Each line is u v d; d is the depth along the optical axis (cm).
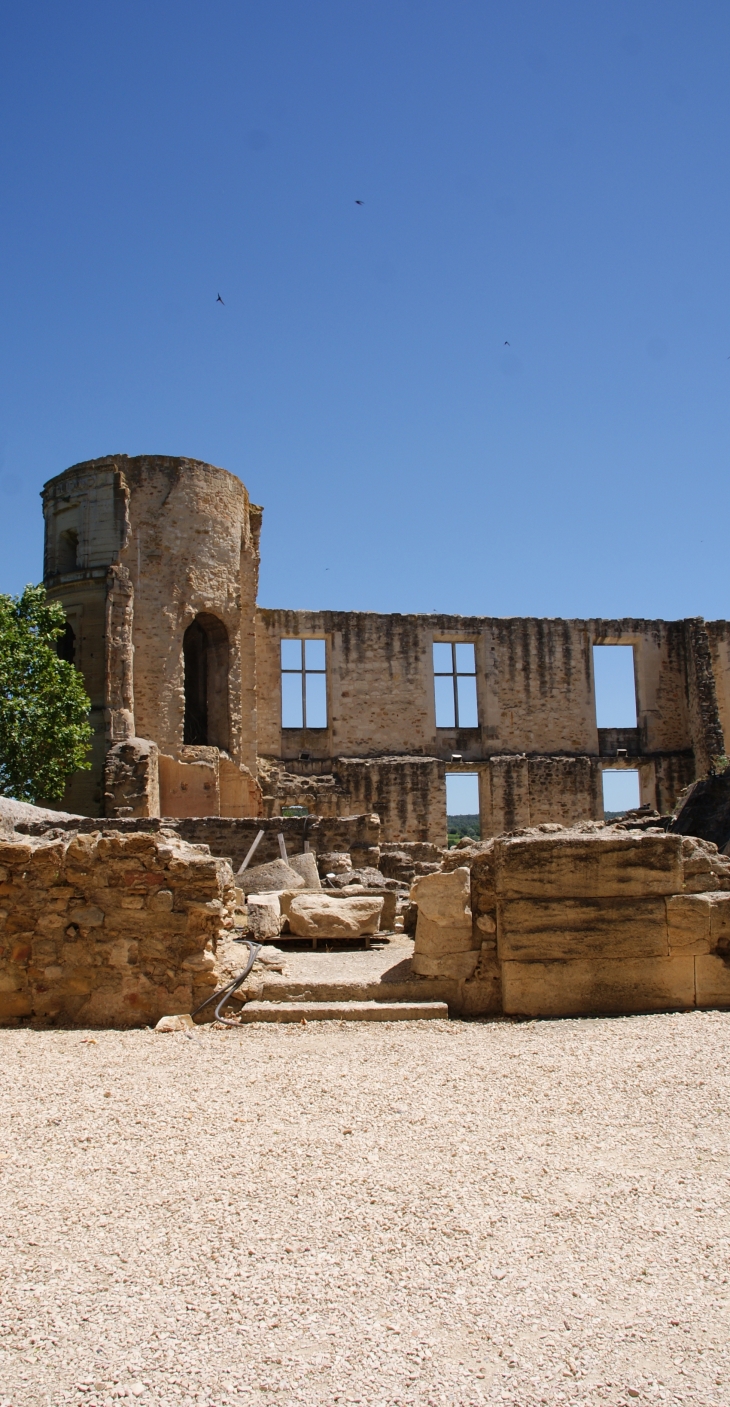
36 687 2914
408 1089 809
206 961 1064
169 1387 423
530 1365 438
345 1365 437
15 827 1800
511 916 1065
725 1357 444
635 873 1075
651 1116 742
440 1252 534
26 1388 423
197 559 3369
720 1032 956
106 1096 798
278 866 1867
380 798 3816
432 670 4069
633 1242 547
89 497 3291
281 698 3912
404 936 1488
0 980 1068
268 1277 508
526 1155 670
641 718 4256
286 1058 904
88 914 1075
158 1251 536
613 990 1059
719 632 4428
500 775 3994
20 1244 546
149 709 3212
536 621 4197
